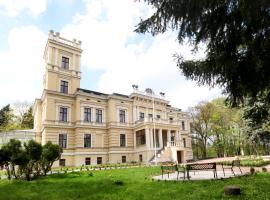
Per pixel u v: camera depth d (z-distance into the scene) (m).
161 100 46.06
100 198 8.78
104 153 36.66
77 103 35.22
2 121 55.91
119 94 41.19
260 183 9.48
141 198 8.27
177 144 38.75
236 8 5.07
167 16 5.61
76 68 37.56
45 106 33.56
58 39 36.34
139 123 38.97
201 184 10.19
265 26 5.16
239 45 5.82
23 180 15.80
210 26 5.71
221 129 49.84
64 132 33.66
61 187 11.96
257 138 19.92
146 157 36.28
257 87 6.05
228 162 24.08
